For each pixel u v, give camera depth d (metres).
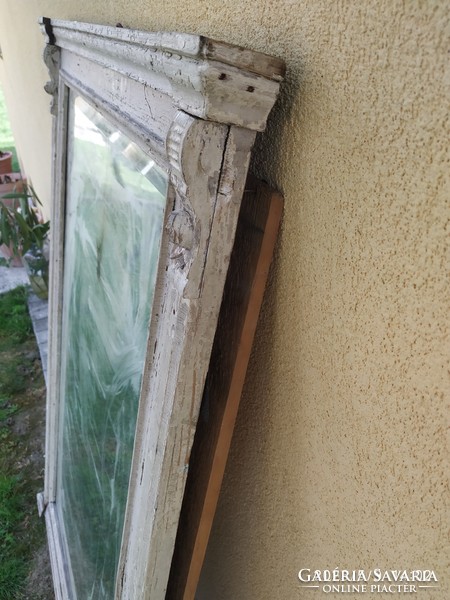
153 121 0.71
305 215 0.57
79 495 1.36
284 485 0.75
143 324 0.89
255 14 0.59
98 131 1.14
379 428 0.52
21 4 2.67
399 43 0.40
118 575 0.93
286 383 0.69
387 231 0.46
